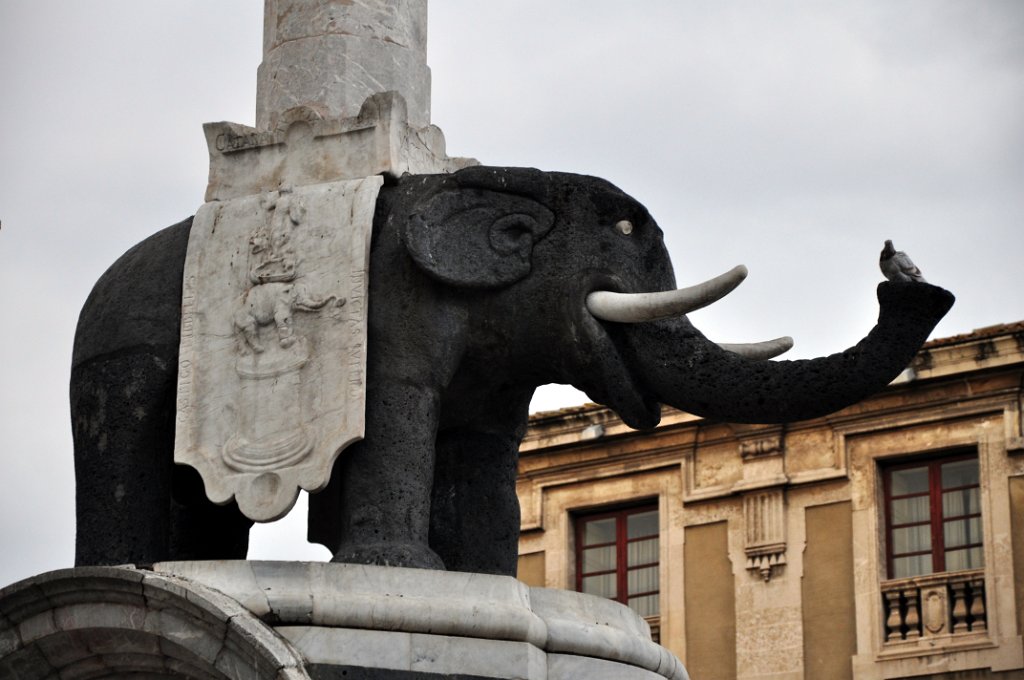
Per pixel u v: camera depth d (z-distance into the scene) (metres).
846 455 29.22
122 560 11.78
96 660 11.11
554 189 12.01
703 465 29.92
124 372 11.91
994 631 27.88
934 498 28.84
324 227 11.80
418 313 11.73
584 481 30.44
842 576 28.80
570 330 11.80
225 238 11.93
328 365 11.59
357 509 11.52
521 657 11.08
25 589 11.02
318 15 12.70
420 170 12.23
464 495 12.19
